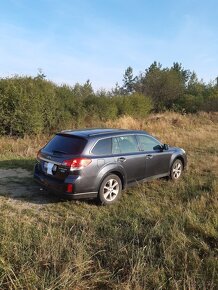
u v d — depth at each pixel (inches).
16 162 389.1
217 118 1026.7
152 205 262.5
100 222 224.1
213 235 205.2
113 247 185.5
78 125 644.7
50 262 166.9
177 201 274.8
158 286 153.9
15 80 553.9
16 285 146.4
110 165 266.7
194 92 2057.1
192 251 182.2
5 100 516.4
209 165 415.8
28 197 276.1
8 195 279.1
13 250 169.9
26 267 158.6
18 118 521.3
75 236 191.5
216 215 231.3
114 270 167.6
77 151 255.6
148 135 317.1
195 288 152.2
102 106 767.7
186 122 874.1
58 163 255.0
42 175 268.7
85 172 251.0
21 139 510.9
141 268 162.6
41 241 180.4
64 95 645.9
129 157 285.1
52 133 582.2
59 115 609.3
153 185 319.3
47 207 255.4
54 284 147.7
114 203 270.7
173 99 1815.9
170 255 176.7
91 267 169.3
